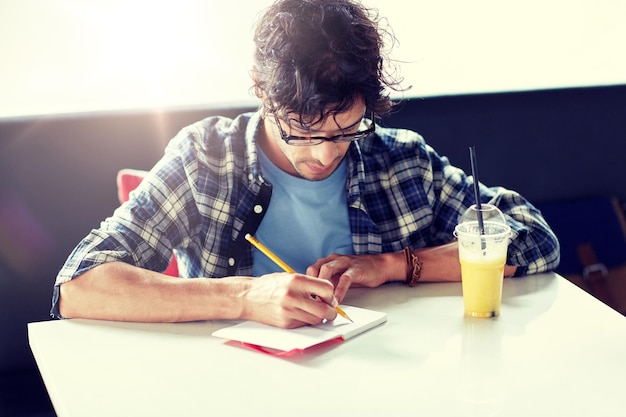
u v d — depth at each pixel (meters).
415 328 1.37
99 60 2.47
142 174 1.89
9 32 2.38
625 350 1.26
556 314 1.43
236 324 1.40
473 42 2.78
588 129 2.76
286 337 1.31
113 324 1.42
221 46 2.55
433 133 2.62
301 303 1.34
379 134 1.86
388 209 1.82
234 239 1.70
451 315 1.43
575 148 2.76
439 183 1.86
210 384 1.17
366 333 1.35
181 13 2.50
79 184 2.32
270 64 1.46
